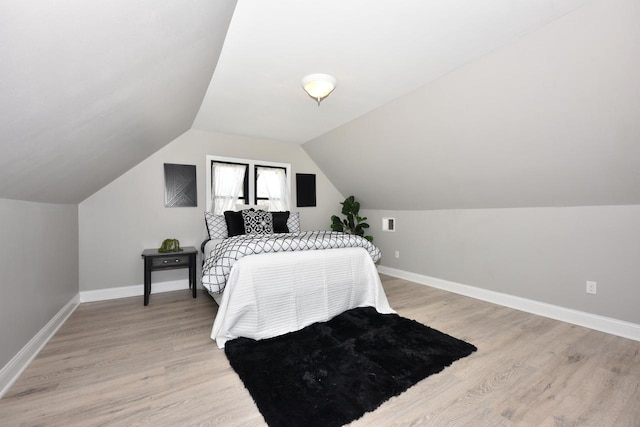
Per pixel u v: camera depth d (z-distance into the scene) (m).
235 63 2.12
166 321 2.49
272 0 1.49
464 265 3.37
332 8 1.55
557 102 1.91
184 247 3.52
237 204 3.93
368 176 4.11
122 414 1.32
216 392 1.49
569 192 2.38
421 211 3.93
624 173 2.00
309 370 1.66
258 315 2.09
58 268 2.38
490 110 2.26
